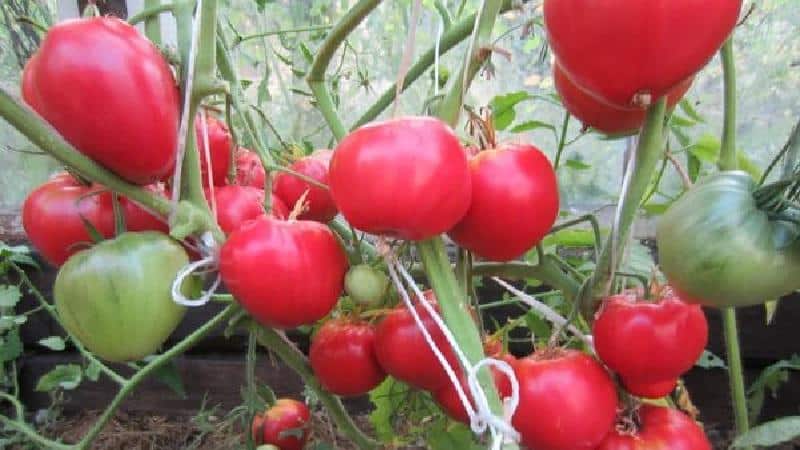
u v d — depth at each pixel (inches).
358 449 34.8
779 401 34.4
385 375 18.0
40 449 30.4
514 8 14.3
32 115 11.7
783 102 33.6
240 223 15.0
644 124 12.5
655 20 9.2
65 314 12.6
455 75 14.5
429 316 15.0
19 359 38.9
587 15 9.5
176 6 13.4
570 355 15.0
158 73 11.9
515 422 14.4
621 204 13.4
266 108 37.5
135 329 12.4
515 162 12.6
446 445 21.5
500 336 18.0
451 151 11.0
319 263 13.3
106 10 28.6
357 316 17.9
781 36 32.4
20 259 31.5
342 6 35.2
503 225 12.5
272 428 25.0
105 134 11.5
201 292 14.3
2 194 40.0
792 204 11.9
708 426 35.5
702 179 13.1
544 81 35.0
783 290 12.2
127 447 37.1
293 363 21.1
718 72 33.5
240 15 35.8
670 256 12.5
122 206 14.5
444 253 12.7
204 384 39.4
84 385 40.1
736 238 11.6
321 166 18.8
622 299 14.8
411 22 11.6
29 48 34.1
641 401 15.7
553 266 17.4
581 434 14.1
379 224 11.0
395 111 11.9
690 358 14.3
